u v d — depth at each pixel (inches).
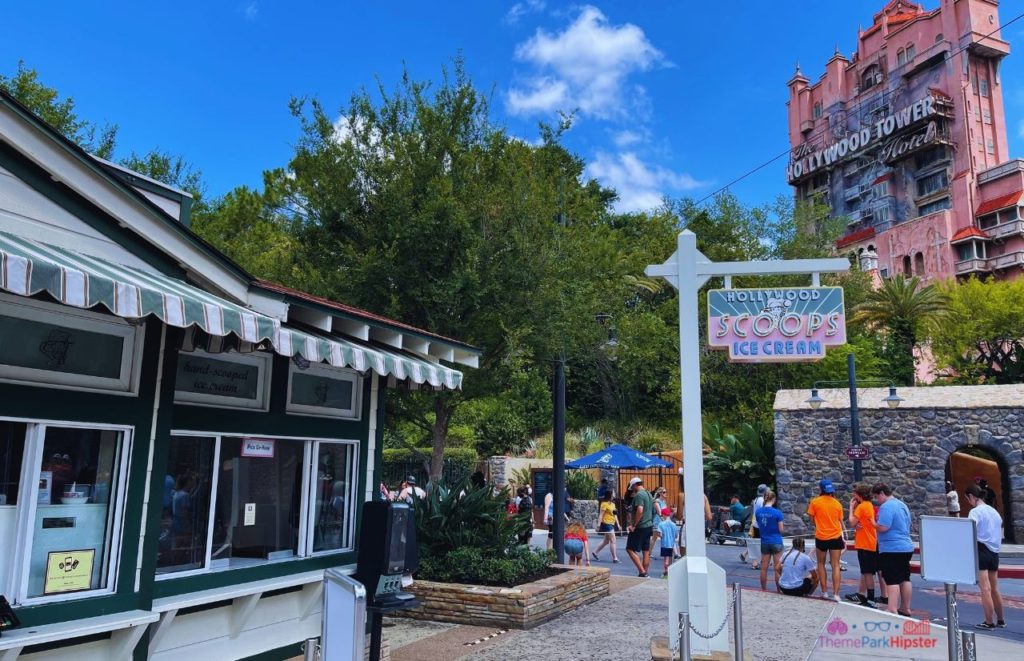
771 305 276.1
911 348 1529.3
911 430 844.0
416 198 498.0
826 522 436.8
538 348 509.4
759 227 1567.4
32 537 173.9
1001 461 833.5
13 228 176.2
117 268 175.9
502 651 291.1
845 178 3009.4
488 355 519.8
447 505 402.6
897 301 1503.4
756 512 482.6
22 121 176.1
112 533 190.2
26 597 172.1
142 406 197.0
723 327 277.9
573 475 1030.4
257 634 239.1
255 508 243.3
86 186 188.4
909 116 2677.2
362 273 479.5
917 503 828.0
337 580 166.6
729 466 991.0
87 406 184.2
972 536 241.3
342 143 511.2
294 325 243.9
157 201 269.6
